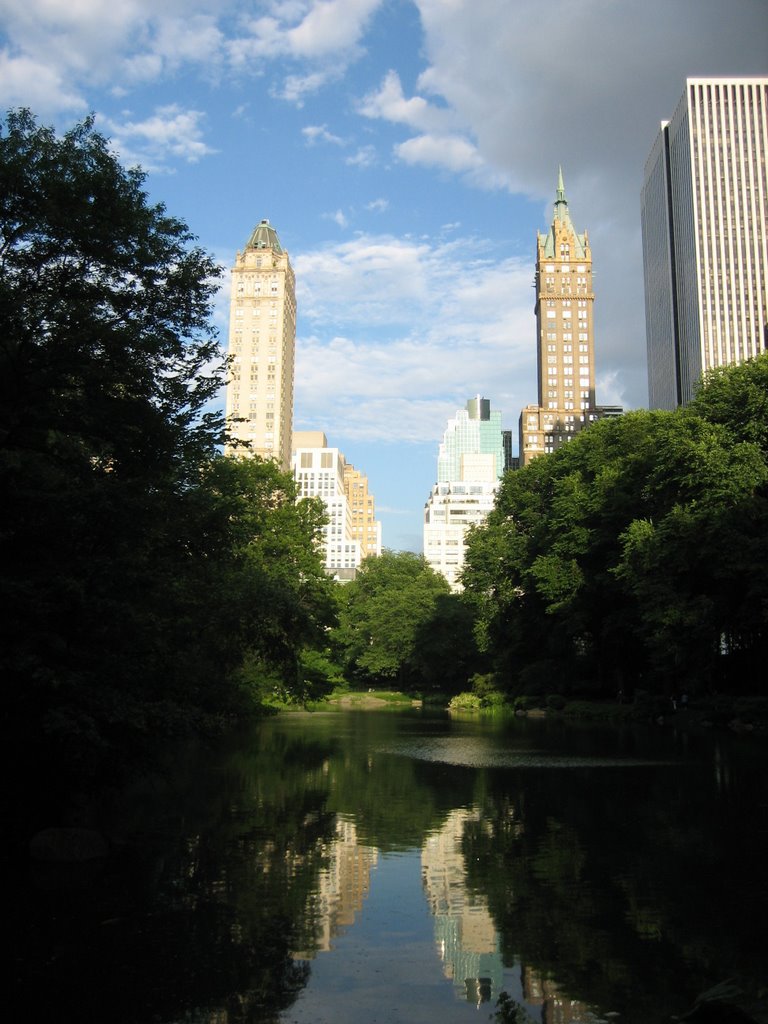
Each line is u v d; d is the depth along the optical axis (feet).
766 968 31.01
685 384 557.33
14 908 38.65
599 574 179.22
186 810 63.26
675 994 28.73
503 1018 26.81
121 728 51.88
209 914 37.63
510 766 89.15
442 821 58.59
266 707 188.44
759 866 45.29
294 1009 27.63
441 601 305.73
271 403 574.15
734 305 530.68
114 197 54.80
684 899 39.34
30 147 53.62
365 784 76.43
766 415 143.13
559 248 631.15
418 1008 27.66
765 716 139.95
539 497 222.89
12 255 55.11
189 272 58.54
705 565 144.66
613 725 156.04
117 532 50.80
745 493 134.10
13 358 52.95
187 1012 27.48
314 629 70.49
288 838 53.47
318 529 185.06
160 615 59.47
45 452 54.29
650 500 173.88
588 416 616.39
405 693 321.73
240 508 70.59
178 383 59.98
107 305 58.59
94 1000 28.32
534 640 229.25
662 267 604.08
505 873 44.42
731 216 536.42
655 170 627.05
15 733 50.42
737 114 543.80
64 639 49.06
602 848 49.67
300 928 35.76
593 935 34.58
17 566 50.11
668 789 71.36
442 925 35.99
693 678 161.17
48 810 55.52
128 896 40.47
